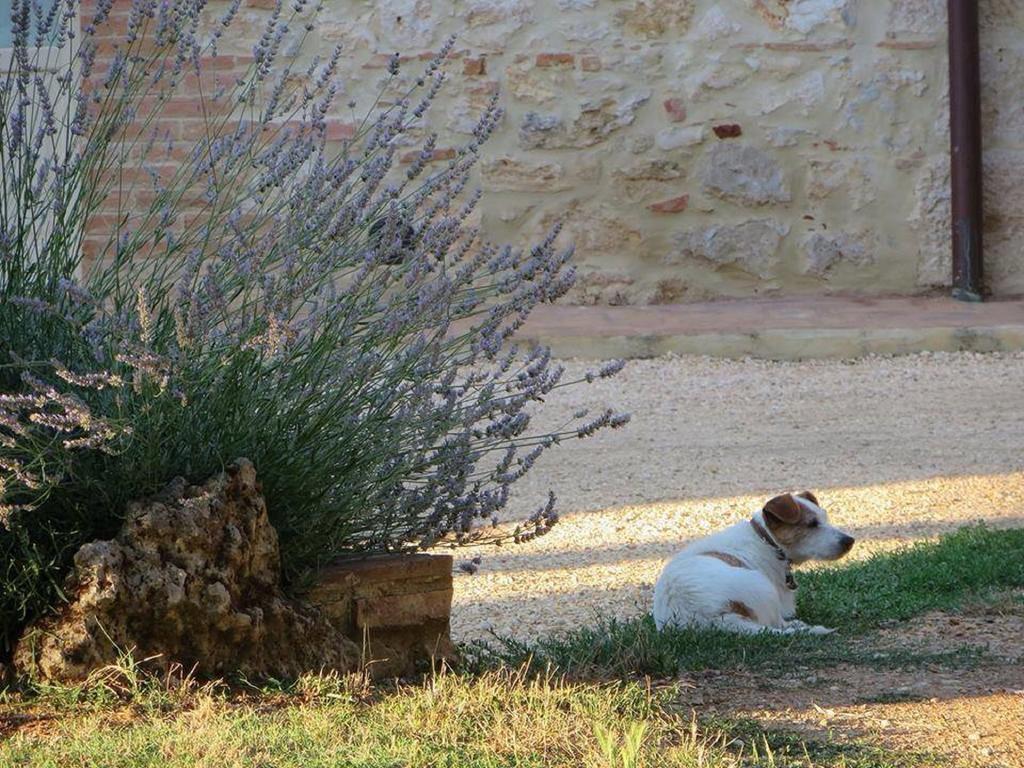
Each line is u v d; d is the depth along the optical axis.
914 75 23.25
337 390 7.99
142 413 7.09
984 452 15.88
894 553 11.82
